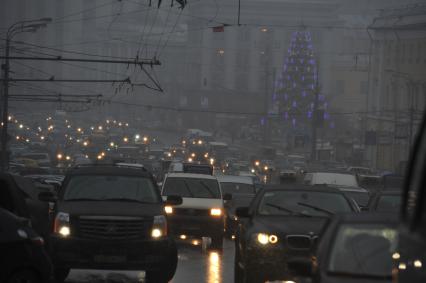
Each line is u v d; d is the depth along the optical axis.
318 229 35.28
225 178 90.56
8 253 27.62
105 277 42.78
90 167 43.06
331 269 22.20
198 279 42.94
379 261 22.36
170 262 39.22
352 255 22.55
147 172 42.88
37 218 40.00
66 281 40.78
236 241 41.19
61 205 39.47
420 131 14.55
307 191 38.94
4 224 27.95
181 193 65.31
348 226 23.48
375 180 128.38
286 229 35.38
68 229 38.28
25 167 143.25
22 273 27.89
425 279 13.02
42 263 28.23
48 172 130.75
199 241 68.62
